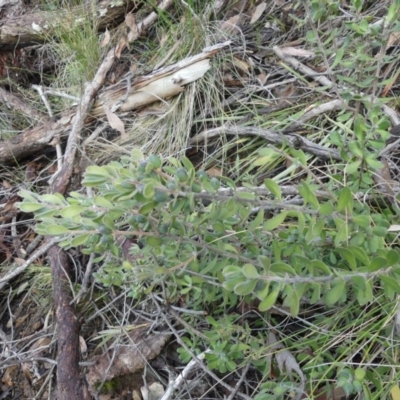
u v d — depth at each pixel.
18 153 1.92
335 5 1.30
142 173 0.94
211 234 1.09
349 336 1.16
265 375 1.24
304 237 1.08
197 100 1.85
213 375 1.24
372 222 1.11
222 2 2.11
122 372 1.44
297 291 0.90
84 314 1.56
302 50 1.77
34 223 1.83
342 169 1.46
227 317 1.27
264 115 1.75
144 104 1.88
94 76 2.04
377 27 1.20
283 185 1.56
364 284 0.91
